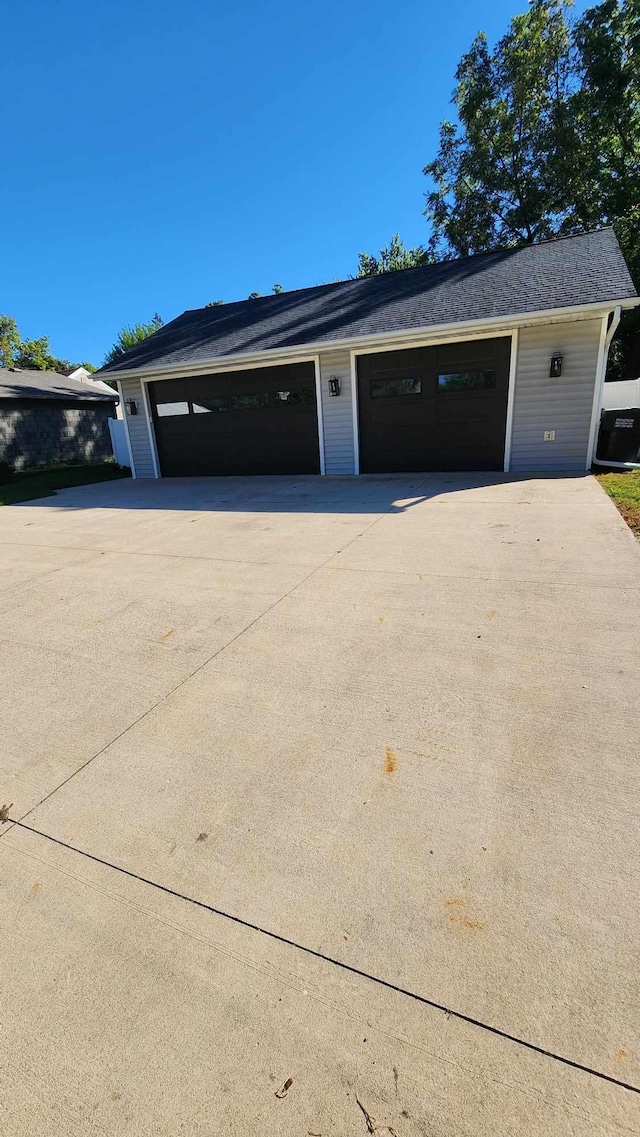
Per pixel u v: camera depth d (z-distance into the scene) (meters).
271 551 4.90
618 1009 1.12
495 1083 1.00
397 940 1.31
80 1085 1.05
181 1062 1.08
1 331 34.00
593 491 6.60
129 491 9.98
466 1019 1.12
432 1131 0.94
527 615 3.13
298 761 2.01
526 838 1.58
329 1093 1.01
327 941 1.32
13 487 11.19
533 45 17.00
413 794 1.80
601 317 7.61
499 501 6.38
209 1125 0.97
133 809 1.83
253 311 12.10
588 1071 1.01
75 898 1.50
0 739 2.30
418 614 3.26
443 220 20.47
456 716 2.21
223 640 3.11
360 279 11.73
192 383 10.84
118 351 25.69
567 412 8.18
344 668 2.68
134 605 3.80
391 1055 1.07
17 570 4.93
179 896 1.48
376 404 9.33
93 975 1.28
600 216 17.53
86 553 5.39
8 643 3.29
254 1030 1.13
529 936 1.29
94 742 2.23
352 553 4.63
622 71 16.05
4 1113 1.02
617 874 1.44
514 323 7.78
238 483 9.93
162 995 1.22
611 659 2.58
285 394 10.04
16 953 1.34
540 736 2.05
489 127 18.47
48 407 17.39
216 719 2.33
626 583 3.53
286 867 1.55
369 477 9.33
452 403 8.82
